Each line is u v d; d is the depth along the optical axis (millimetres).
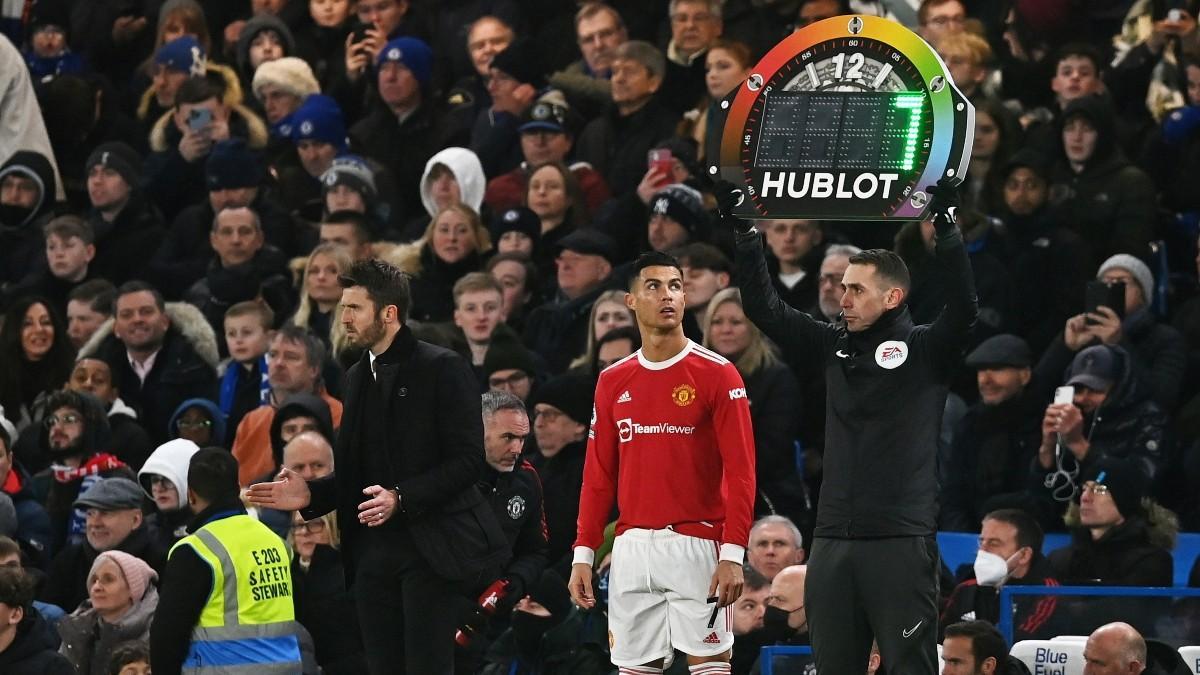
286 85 54125
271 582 30188
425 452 28438
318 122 52250
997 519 34594
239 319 44062
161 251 50906
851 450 26891
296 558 35750
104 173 51031
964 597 33531
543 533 33719
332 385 42625
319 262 45031
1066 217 43750
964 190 44031
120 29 60656
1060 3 49969
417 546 28234
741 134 27234
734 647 34000
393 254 46531
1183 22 46469
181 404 44688
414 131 52906
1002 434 39875
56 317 46312
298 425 38656
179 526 38125
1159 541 35219
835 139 27016
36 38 59156
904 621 26375
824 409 40281
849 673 26891
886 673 26703
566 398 38125
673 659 29078
